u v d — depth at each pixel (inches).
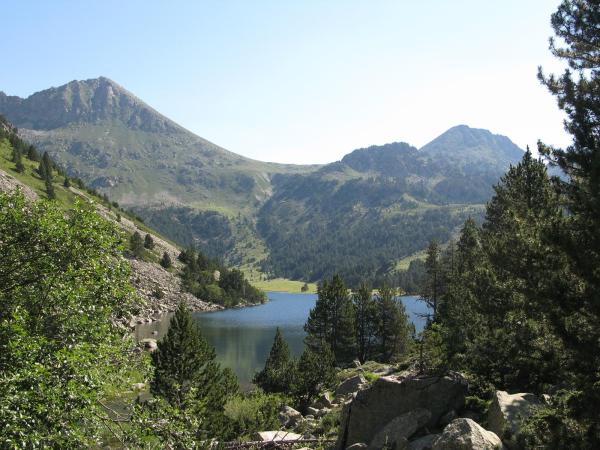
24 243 618.2
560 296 556.4
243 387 2321.6
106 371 631.2
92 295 665.6
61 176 7485.2
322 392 1726.1
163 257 6752.0
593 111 604.7
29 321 578.6
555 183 642.8
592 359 524.7
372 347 2940.5
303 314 5984.3
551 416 567.2
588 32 659.4
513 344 763.4
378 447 766.5
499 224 1534.2
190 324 1200.8
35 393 492.7
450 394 829.2
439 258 2516.0
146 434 609.9
